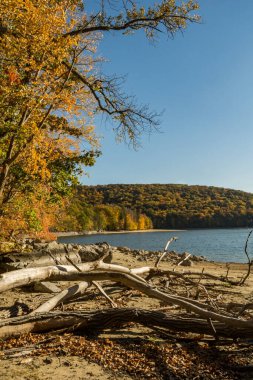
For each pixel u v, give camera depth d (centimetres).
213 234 9944
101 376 440
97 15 1418
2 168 1340
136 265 1753
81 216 11138
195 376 450
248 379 447
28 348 511
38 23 1161
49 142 1498
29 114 1260
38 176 1435
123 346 538
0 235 1548
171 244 6062
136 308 595
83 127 1549
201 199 17375
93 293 814
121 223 13762
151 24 1509
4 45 1144
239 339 581
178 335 603
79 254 1340
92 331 598
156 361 488
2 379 422
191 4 1462
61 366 463
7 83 1185
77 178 1576
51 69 1248
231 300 867
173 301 605
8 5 1105
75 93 1470
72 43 1216
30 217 1627
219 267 1972
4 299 822
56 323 567
